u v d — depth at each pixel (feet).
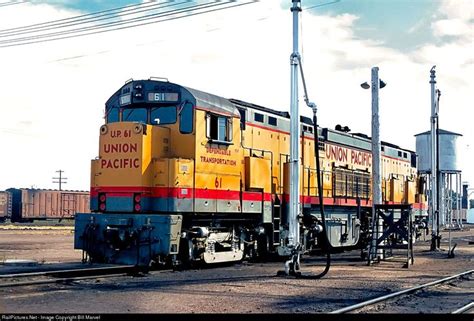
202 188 54.34
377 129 71.10
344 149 83.46
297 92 52.85
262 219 62.90
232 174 58.59
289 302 36.99
